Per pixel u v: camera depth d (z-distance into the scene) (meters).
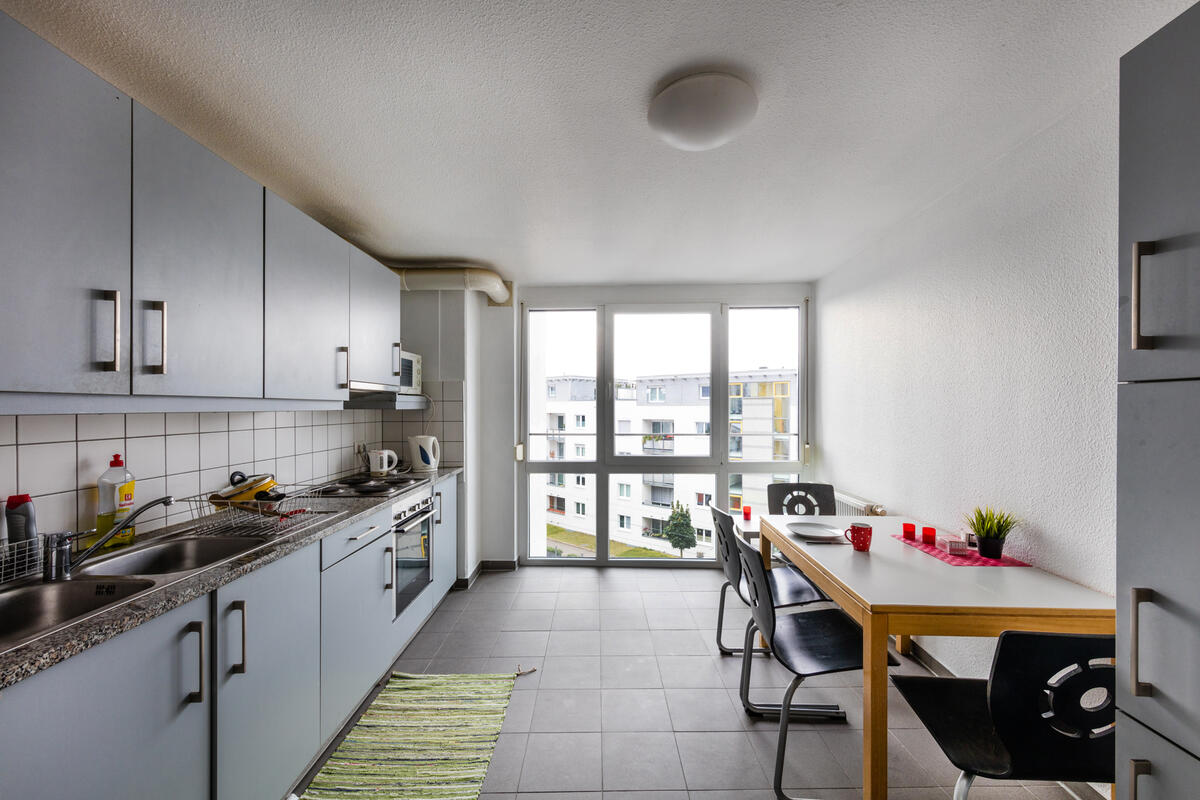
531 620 2.96
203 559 1.61
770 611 1.64
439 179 2.06
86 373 1.05
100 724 0.95
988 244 2.03
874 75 1.43
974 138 1.81
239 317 1.54
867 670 1.45
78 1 1.11
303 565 1.62
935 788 1.68
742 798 1.63
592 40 1.26
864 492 3.08
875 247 2.92
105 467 1.52
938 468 2.37
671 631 2.81
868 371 3.02
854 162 1.97
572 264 3.38
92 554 1.40
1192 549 0.79
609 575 3.74
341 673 1.86
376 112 1.58
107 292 1.10
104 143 1.09
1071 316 1.67
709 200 2.31
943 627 1.42
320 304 2.03
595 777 1.71
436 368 3.50
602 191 2.19
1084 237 1.62
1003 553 1.98
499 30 1.22
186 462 1.83
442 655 2.54
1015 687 1.10
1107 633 1.41
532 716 2.04
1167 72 0.82
